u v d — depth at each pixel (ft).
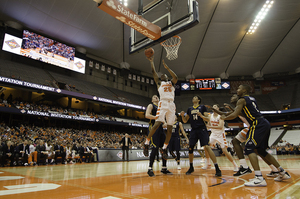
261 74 113.91
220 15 80.12
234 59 106.01
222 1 73.92
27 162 26.96
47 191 7.07
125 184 8.62
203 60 104.53
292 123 97.66
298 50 97.40
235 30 87.35
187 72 112.78
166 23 20.51
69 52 75.20
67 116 59.00
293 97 106.83
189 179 10.18
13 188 7.76
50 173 14.43
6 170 17.48
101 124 80.59
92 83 88.22
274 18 81.76
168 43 25.22
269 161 10.20
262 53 101.60
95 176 12.22
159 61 100.78
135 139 77.00
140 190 7.15
